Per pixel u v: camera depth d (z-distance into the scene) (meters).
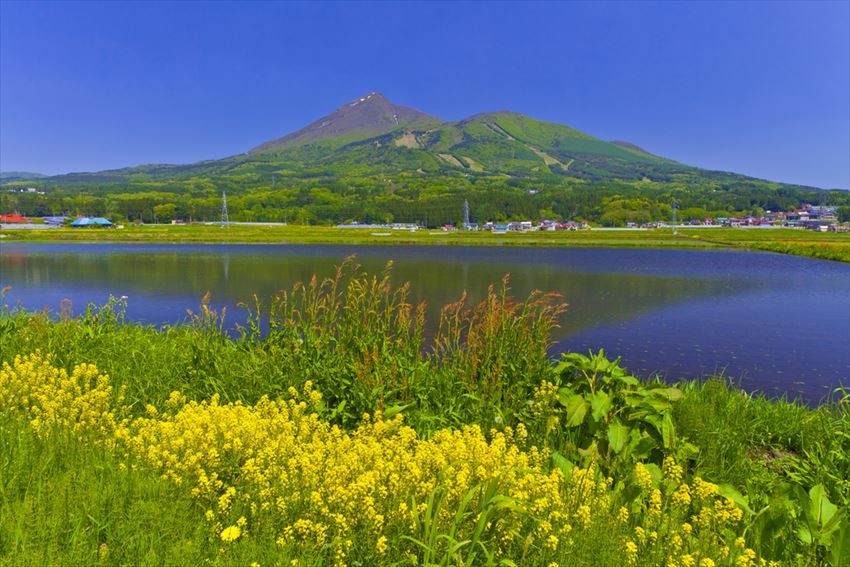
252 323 9.07
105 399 5.86
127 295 29.03
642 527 3.78
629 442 5.22
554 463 4.78
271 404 5.53
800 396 12.84
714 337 19.58
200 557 3.20
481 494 3.63
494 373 6.80
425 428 5.96
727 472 5.48
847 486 5.29
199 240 103.50
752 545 3.81
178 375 7.67
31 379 6.30
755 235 137.62
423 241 105.25
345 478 3.92
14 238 104.69
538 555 3.36
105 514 3.61
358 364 6.55
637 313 24.89
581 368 6.51
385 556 3.35
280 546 3.32
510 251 81.38
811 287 36.12
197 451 4.39
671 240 113.38
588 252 80.00
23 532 3.23
